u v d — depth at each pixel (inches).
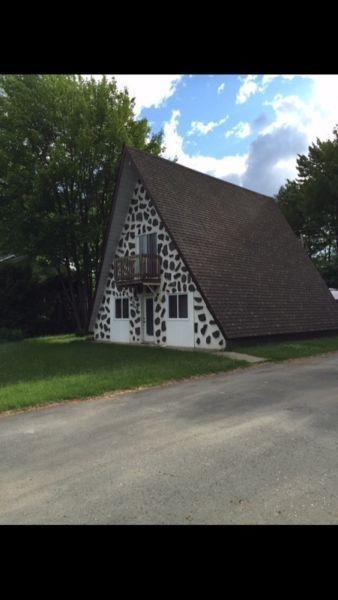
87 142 950.4
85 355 634.8
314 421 261.6
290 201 1595.7
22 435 259.8
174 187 793.6
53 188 964.0
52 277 1193.4
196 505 157.6
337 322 880.9
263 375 441.1
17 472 199.2
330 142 1353.3
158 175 781.9
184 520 147.6
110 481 182.9
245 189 1056.2
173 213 730.8
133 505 159.8
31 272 1161.4
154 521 147.7
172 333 727.1
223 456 206.7
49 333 1195.3
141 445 228.7
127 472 191.8
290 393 346.3
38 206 948.0
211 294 660.1
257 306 721.0
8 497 172.2
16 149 953.5
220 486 173.0
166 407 314.8
